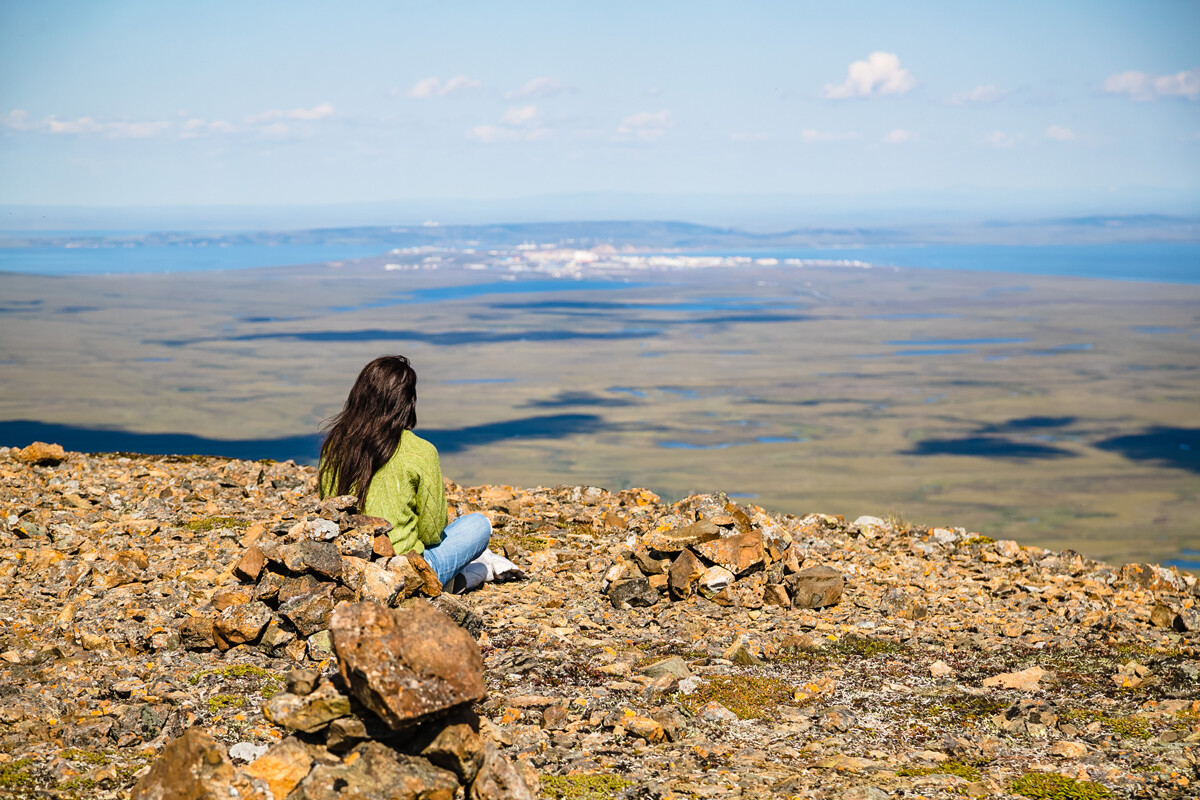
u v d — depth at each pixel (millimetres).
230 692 5277
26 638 6285
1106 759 4863
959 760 4898
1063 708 5668
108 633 6242
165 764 3879
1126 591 9273
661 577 8336
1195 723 5328
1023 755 4965
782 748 5039
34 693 5215
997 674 6383
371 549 6480
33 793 4031
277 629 6035
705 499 10711
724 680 6109
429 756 3936
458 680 4027
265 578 6188
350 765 3881
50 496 11312
